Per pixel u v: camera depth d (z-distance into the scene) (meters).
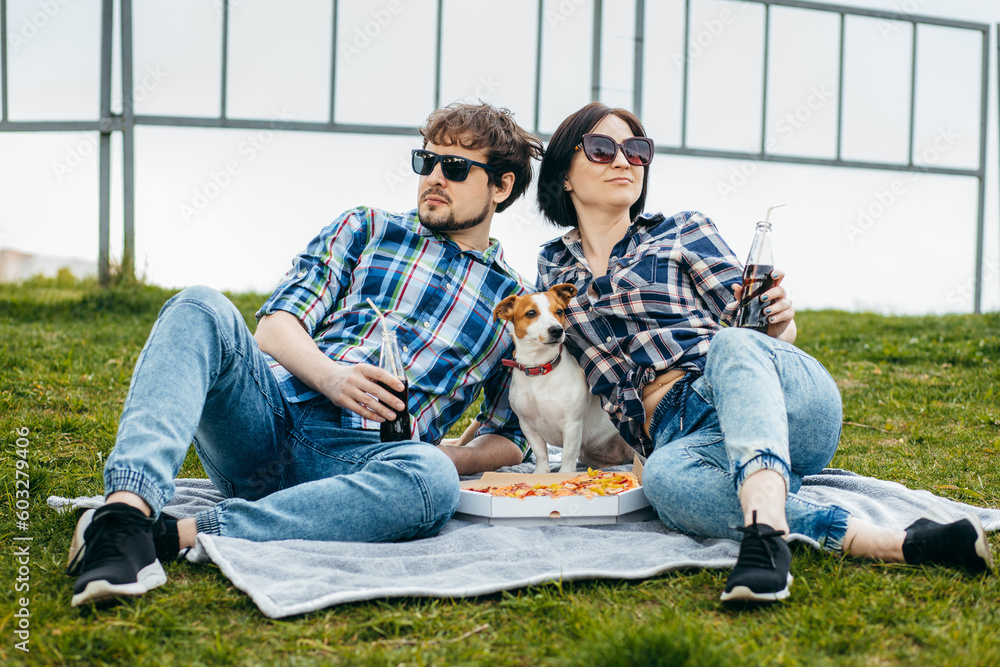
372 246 2.35
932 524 1.73
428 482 1.87
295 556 1.70
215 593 1.57
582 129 2.48
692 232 2.39
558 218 2.66
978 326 6.54
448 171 2.33
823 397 1.92
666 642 1.28
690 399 2.12
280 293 2.18
